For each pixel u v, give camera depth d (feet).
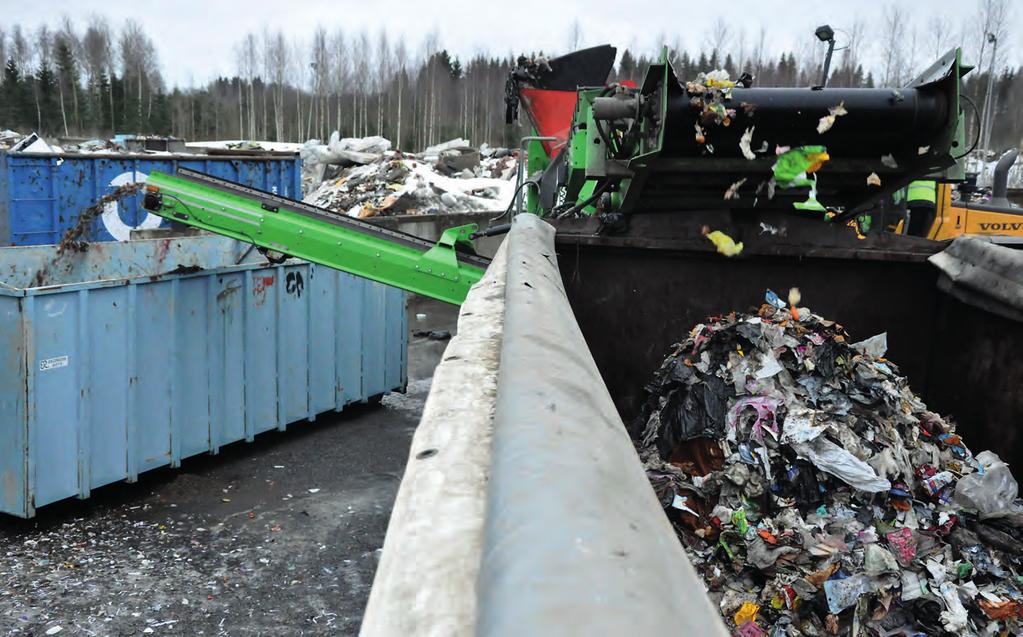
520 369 3.50
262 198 21.11
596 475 2.42
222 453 24.93
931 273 11.62
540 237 9.36
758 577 7.81
